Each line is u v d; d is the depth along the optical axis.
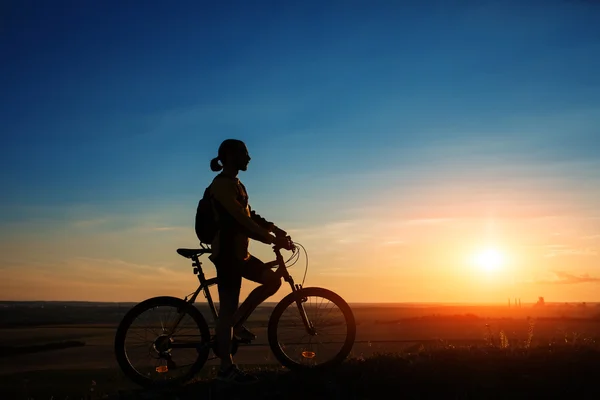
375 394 5.92
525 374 6.25
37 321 175.00
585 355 6.60
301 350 6.30
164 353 6.02
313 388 5.94
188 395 5.88
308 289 6.29
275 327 6.24
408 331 72.94
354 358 6.75
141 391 6.04
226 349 5.96
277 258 6.25
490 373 6.25
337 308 6.35
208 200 6.07
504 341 7.45
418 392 5.95
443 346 7.52
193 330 6.12
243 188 6.23
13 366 41.47
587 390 5.98
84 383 24.11
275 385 5.99
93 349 59.47
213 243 6.03
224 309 6.00
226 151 6.14
